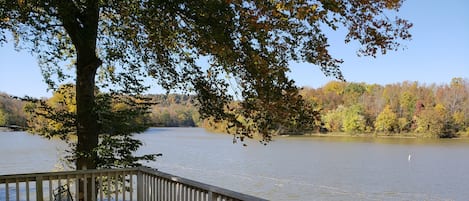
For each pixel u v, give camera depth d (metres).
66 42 7.49
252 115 6.33
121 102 7.59
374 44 5.71
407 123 59.53
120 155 7.10
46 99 8.62
